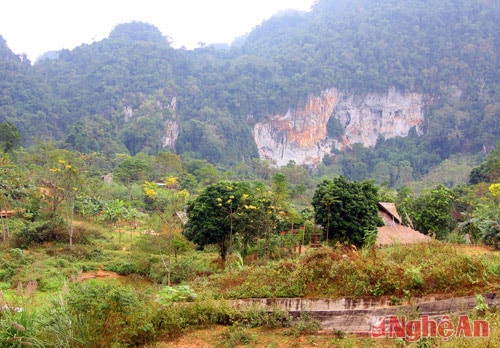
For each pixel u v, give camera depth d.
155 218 24.14
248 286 9.56
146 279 21.56
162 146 114.44
